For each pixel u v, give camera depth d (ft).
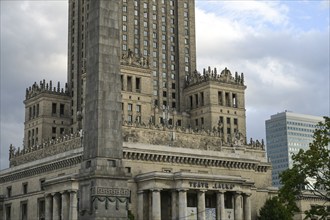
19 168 477.36
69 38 611.88
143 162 414.41
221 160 451.94
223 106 563.07
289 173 243.60
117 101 212.23
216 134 499.10
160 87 590.55
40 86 586.86
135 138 442.09
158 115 556.10
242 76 581.94
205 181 400.67
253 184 433.48
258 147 527.40
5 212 489.67
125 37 579.89
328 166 238.27
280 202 250.78
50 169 438.40
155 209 385.70
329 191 250.37
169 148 426.51
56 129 577.84
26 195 460.55
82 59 587.68
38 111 583.99
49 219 406.62
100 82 210.18
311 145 244.22
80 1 604.49
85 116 214.69
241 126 568.82
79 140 431.02
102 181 202.39
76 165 407.64
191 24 631.15
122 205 204.33
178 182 392.88
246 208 424.05
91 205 201.46
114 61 214.69
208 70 572.92
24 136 602.03
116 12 219.61
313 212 241.76
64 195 389.19
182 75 607.78
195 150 441.68
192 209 392.47
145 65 528.63
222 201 406.41
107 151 205.87
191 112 580.30
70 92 595.06
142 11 599.57
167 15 619.26
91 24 219.82
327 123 247.09
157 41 604.49
